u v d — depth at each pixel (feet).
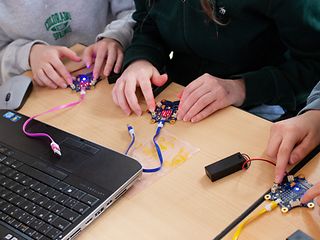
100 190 2.40
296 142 2.56
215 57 3.88
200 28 3.73
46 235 2.20
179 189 2.46
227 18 3.55
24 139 2.90
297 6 3.29
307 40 3.45
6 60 4.29
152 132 2.96
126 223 2.30
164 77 3.45
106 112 3.25
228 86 3.25
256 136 2.77
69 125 3.15
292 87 3.43
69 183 2.47
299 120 2.68
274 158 2.55
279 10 3.36
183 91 3.23
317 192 2.17
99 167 2.56
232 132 2.84
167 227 2.24
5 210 2.38
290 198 2.27
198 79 3.26
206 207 2.32
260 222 2.18
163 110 3.15
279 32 3.57
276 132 2.64
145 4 4.19
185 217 2.28
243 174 2.48
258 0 3.38
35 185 2.51
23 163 2.69
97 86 3.59
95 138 2.98
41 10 4.71
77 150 2.72
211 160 2.64
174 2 3.79
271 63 3.99
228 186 2.42
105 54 3.94
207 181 2.48
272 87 3.38
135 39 4.15
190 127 2.95
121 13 5.14
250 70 3.93
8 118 3.13
